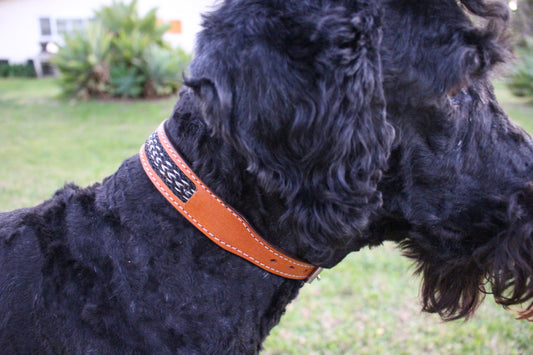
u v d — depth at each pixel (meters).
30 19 9.95
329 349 1.51
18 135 4.20
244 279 0.73
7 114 5.18
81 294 0.72
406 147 0.71
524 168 0.74
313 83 0.64
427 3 0.68
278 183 0.65
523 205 0.73
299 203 0.66
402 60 0.68
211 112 0.64
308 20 0.64
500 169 0.73
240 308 0.74
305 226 0.67
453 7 0.69
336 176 0.65
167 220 0.72
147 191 0.73
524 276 0.75
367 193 0.66
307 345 1.52
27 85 8.09
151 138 0.75
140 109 5.41
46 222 0.76
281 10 0.64
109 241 0.73
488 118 0.73
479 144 0.73
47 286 0.72
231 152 0.70
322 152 0.65
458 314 0.90
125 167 0.76
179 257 0.72
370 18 0.65
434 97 0.69
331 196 0.65
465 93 0.72
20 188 2.70
